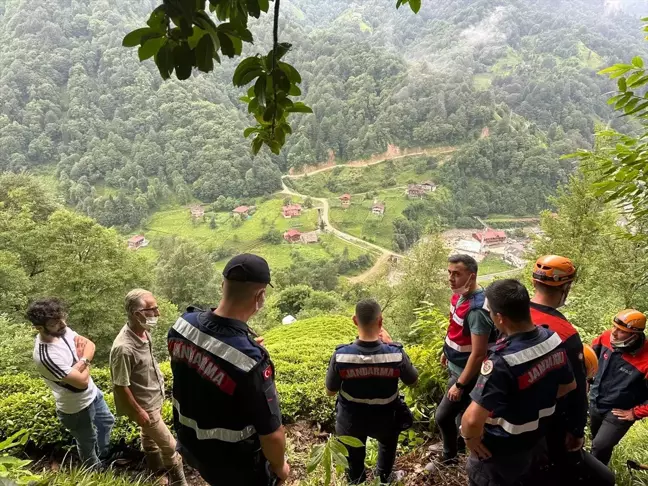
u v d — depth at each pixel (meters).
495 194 101.75
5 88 108.69
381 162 110.25
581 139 115.38
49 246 19.81
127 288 20.59
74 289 18.61
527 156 105.75
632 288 12.31
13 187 27.89
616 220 13.47
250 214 90.38
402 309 21.58
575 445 2.33
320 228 83.31
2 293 16.83
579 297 11.34
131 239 78.50
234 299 1.84
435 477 3.29
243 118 127.69
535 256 16.09
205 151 106.19
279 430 1.84
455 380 3.12
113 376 2.98
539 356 2.07
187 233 84.25
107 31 131.62
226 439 1.82
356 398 2.86
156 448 3.54
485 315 2.76
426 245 21.69
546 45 167.00
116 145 107.38
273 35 1.58
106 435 3.66
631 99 2.76
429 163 109.06
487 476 2.26
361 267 70.50
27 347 11.24
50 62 121.38
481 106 114.69
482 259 75.25
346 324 14.86
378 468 3.14
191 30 1.21
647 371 3.26
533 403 2.07
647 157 2.72
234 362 1.75
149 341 3.23
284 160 115.75
